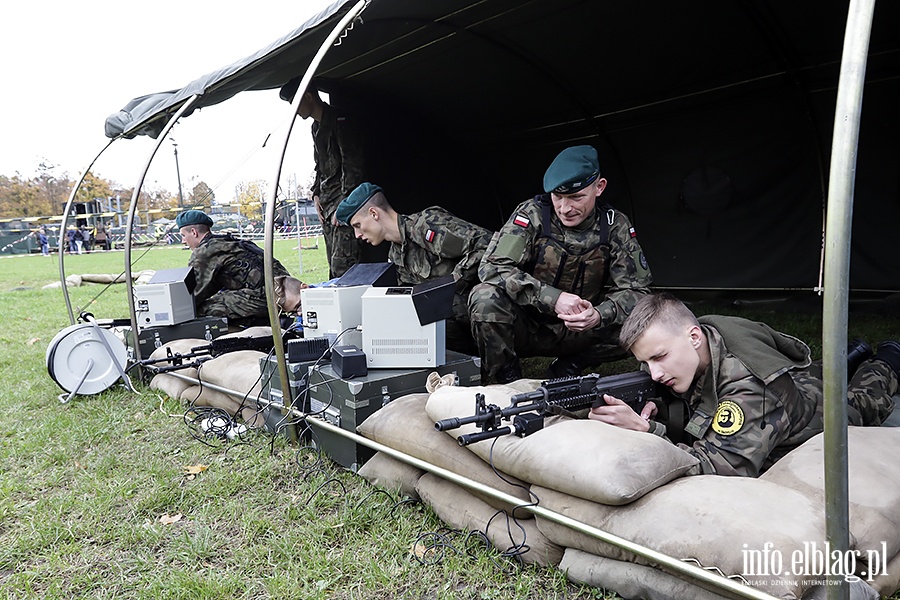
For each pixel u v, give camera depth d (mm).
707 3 5984
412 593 2494
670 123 8508
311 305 4211
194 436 4297
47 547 3006
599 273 4227
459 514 2861
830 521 1808
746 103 7711
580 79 7930
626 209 9555
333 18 3736
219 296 6371
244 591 2572
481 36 6543
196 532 3037
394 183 8781
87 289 15391
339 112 7902
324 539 2895
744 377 2527
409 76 7648
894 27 6078
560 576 2486
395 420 3264
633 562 2244
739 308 8141
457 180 9750
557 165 3930
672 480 2373
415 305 3646
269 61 4641
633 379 2771
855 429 2600
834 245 1690
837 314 1704
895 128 6965
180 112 5254
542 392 2539
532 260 4238
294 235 24656
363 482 3400
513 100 8625
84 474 3779
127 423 4660
